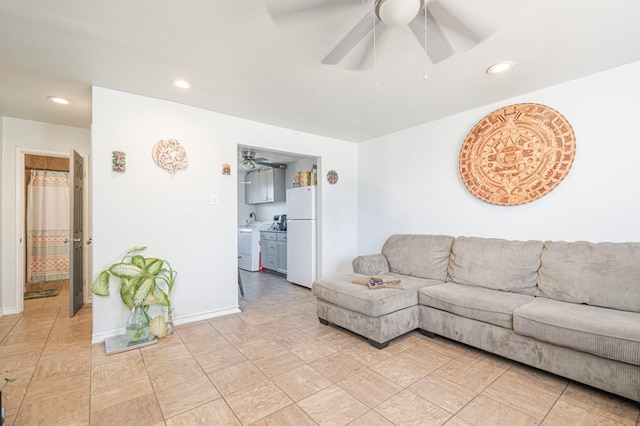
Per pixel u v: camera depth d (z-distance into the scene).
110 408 1.64
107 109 2.54
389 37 1.78
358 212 4.49
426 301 2.56
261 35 1.79
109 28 1.71
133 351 2.33
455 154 3.22
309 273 4.36
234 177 3.27
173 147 2.85
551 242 2.43
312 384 1.87
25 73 2.24
